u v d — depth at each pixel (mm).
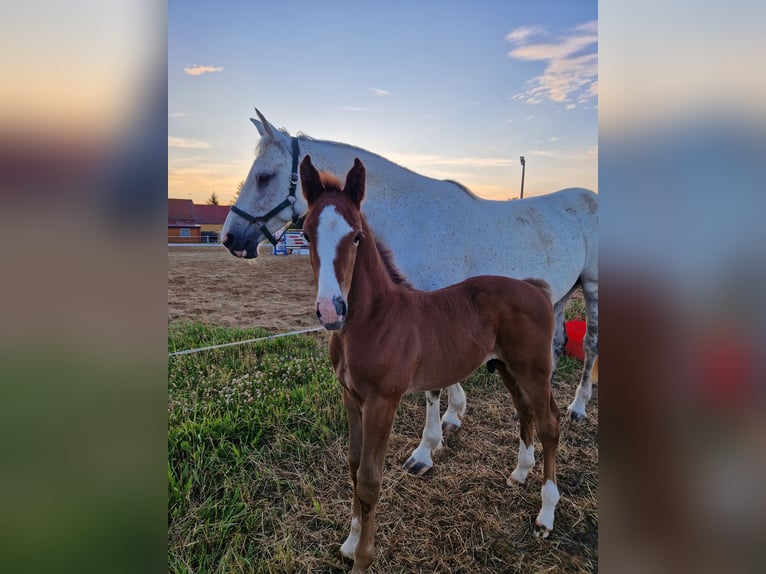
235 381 2922
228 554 1916
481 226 2605
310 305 4367
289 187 2516
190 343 3502
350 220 1620
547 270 2820
